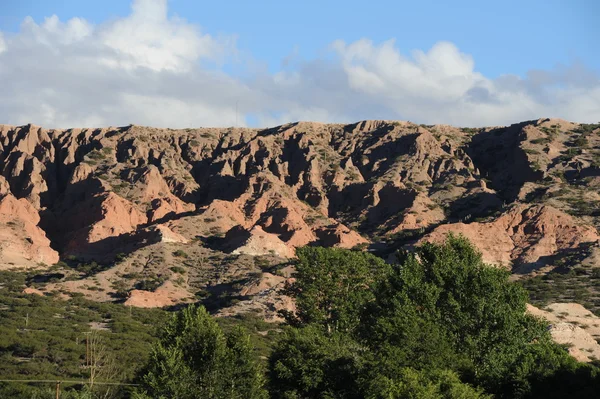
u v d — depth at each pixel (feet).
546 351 287.48
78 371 358.02
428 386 223.10
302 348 265.75
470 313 295.07
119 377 347.36
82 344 418.92
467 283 306.96
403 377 234.38
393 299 292.20
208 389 242.58
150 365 247.50
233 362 248.73
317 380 258.57
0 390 317.22
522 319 301.84
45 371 355.77
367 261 384.88
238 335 261.65
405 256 342.64
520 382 267.59
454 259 321.52
